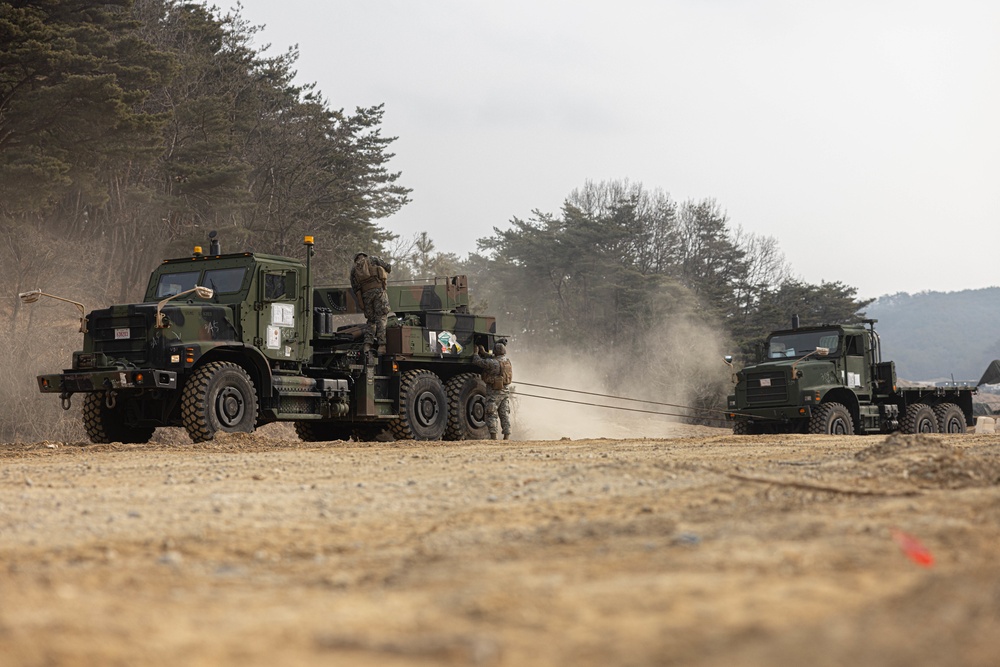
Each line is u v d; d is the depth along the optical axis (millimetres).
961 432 54250
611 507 12680
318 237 85562
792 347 49656
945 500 11820
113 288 65750
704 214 147000
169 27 78812
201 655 5699
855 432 48531
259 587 8180
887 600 6398
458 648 5668
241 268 31828
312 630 6332
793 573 7660
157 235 68812
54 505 13695
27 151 53500
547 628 6164
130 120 55094
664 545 9391
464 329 38812
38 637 6066
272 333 32188
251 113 82938
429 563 9094
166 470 19234
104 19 60031
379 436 38000
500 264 141375
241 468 19609
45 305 56156
